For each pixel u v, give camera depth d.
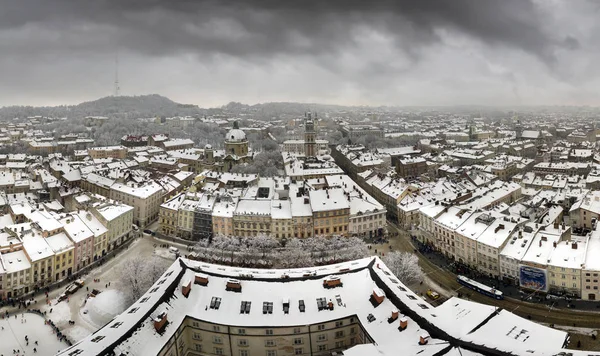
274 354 111.56
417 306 109.94
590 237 174.75
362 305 115.19
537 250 171.88
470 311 105.62
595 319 143.88
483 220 197.12
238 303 115.06
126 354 92.94
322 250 198.75
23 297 170.62
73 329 146.12
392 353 90.69
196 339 113.06
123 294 158.00
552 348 85.94
